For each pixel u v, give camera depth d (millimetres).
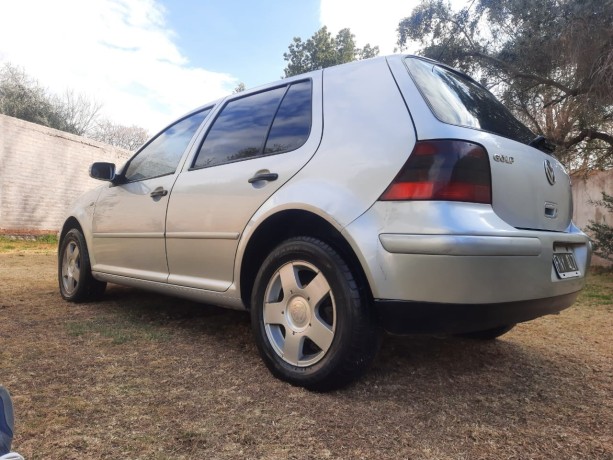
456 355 2818
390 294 1928
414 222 1895
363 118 2229
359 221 2027
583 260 2518
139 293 4496
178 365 2473
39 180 10969
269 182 2453
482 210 1930
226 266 2646
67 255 4152
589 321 3986
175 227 2998
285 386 2217
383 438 1768
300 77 2732
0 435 938
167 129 3617
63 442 1656
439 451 1693
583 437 1836
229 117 3037
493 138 2133
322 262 2135
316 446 1690
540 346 3129
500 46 9281
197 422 1836
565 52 7875
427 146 1953
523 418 1993
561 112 8766
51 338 2883
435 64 2607
